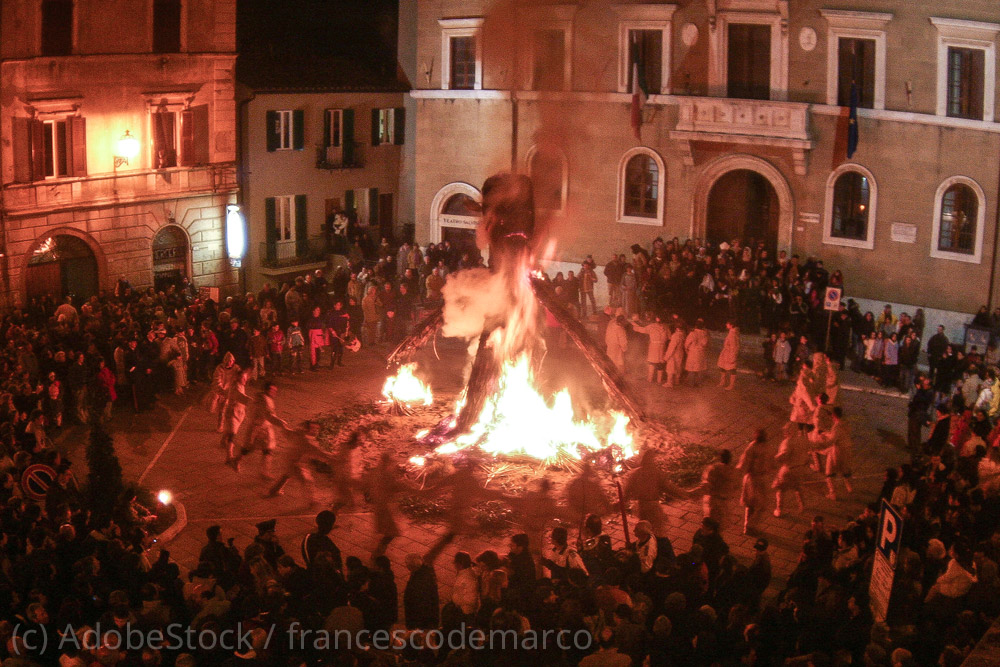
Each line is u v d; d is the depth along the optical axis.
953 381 27.56
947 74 31.00
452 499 21.03
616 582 14.88
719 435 25.09
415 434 24.59
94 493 19.14
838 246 33.72
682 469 22.73
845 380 29.38
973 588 14.03
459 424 23.53
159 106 33.53
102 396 25.28
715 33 34.41
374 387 28.52
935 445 22.77
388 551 19.14
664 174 36.25
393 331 32.41
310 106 38.91
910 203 32.28
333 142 40.06
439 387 28.41
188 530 19.98
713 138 34.44
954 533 16.58
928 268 32.28
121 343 26.55
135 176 33.28
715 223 36.31
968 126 30.69
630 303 34.00
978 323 29.95
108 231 32.91
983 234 30.98
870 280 33.38
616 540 19.19
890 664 11.99
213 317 30.62
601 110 36.94
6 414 21.88
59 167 31.50
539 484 21.44
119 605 12.62
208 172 35.31
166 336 27.50
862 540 15.98
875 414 27.08
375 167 41.78
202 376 28.73
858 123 32.66
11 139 30.16
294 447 21.25
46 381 24.58
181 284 33.72
